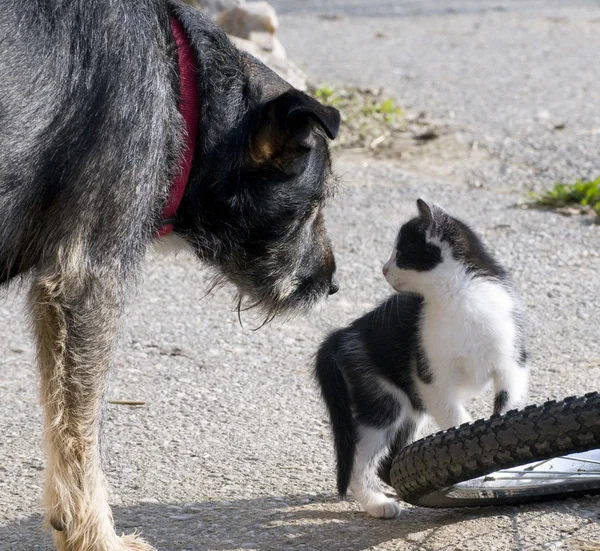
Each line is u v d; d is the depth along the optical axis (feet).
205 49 18.20
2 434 23.08
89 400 16.71
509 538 17.11
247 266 20.04
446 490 17.63
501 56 73.20
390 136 49.60
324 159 19.86
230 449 22.33
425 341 20.30
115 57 16.28
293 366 27.53
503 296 20.89
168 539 18.07
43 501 17.10
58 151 15.97
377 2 106.73
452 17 94.43
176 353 28.43
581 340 28.55
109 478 20.76
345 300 32.32
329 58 70.85
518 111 55.16
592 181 41.37
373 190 42.14
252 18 52.34
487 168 45.21
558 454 16.02
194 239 19.10
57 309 16.35
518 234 37.45
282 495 20.10
